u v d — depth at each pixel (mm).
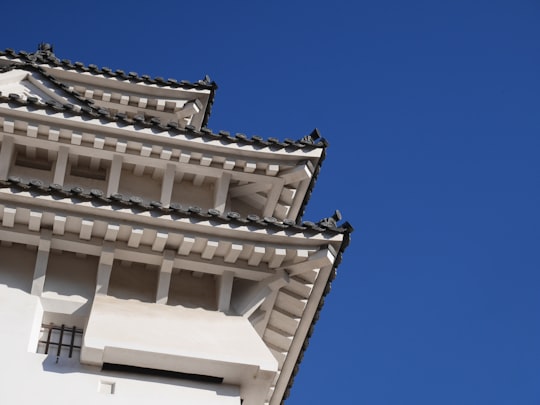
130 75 34781
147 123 30000
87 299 27281
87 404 24891
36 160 30375
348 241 27453
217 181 30656
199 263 27609
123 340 25625
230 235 27281
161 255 27438
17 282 27125
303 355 29656
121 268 27922
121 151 30016
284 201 31172
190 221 27078
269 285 27594
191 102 34844
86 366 25641
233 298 27844
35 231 27141
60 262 27781
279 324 28531
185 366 25812
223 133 30281
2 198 26641
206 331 26625
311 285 27797
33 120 29531
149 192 30516
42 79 31828
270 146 30375
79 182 30281
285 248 27297
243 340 26578
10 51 33875
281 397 30969
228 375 26000
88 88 34531
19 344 25719
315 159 30562
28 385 24953
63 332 26906
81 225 26859
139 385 25562
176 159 30203
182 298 27688
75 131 29672
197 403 25547
